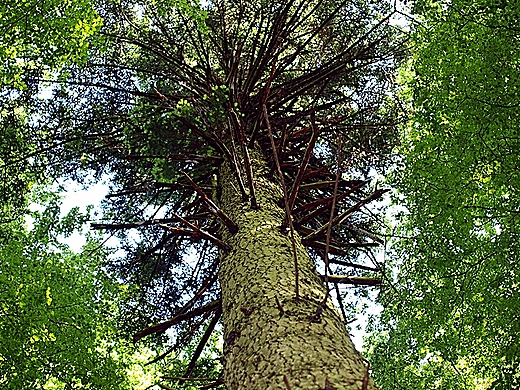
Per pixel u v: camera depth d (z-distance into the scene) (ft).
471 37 15.26
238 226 11.57
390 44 27.50
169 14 24.14
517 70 14.39
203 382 20.74
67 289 13.52
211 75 22.09
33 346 12.76
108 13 27.32
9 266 12.92
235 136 17.63
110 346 14.21
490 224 18.38
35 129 25.08
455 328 18.21
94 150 24.11
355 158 25.61
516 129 14.58
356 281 10.50
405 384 23.39
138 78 26.45
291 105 20.61
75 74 25.72
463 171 15.65
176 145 17.57
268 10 25.85
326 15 27.53
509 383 15.07
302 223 11.48
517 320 15.66
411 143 17.71
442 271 17.38
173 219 15.85
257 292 8.62
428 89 15.65
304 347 6.67
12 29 12.61
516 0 13.93
